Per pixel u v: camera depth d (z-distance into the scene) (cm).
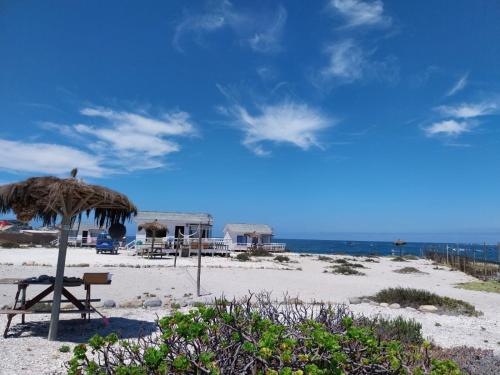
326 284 1969
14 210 795
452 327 1045
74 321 918
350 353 371
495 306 1509
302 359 322
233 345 357
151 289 1548
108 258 3003
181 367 306
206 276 2058
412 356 406
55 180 743
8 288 1448
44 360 630
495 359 675
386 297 1412
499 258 3341
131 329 852
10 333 800
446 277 2806
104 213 875
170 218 4281
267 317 492
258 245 5303
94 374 343
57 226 806
